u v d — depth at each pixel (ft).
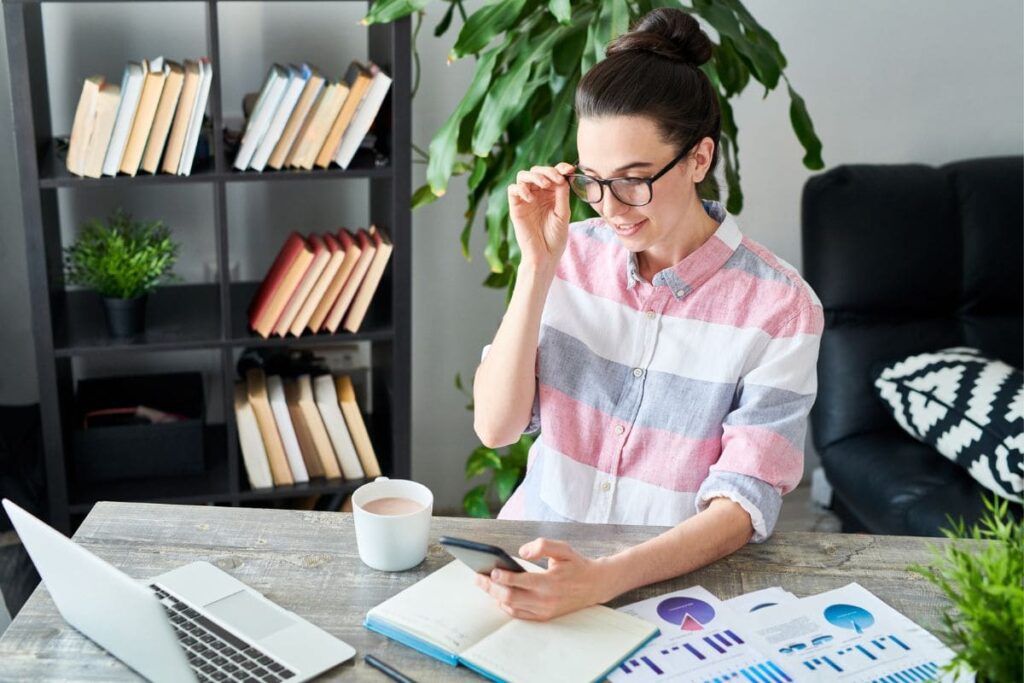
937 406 7.85
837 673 3.78
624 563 4.18
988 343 8.61
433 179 7.22
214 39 7.14
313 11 8.45
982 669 3.31
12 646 3.88
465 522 4.75
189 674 3.51
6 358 8.57
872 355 8.52
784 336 4.91
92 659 3.82
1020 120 9.67
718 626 4.03
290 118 7.47
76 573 3.67
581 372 5.21
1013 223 8.61
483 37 6.80
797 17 9.11
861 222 8.51
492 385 5.17
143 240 7.83
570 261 5.30
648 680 3.73
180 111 7.27
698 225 4.99
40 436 8.32
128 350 7.59
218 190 7.48
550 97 7.50
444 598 4.10
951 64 9.44
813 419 8.79
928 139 9.62
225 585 4.22
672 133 4.52
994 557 3.42
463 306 9.43
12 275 8.43
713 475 4.74
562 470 5.23
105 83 7.59
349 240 8.00
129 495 7.99
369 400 9.47
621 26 6.48
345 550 4.52
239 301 8.48
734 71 7.62
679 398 5.04
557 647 3.85
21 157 7.07
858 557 4.53
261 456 8.15
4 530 7.50
